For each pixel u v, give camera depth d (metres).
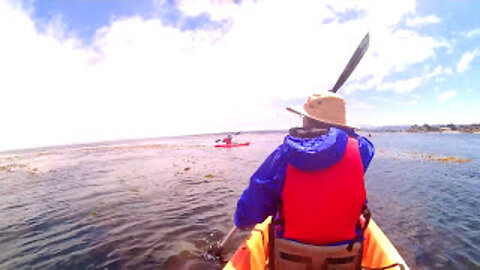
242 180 9.45
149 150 23.66
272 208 1.86
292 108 1.87
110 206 6.59
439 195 7.32
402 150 19.27
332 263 1.72
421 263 3.86
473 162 12.98
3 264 3.91
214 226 5.11
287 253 1.79
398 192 7.73
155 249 4.23
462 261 3.88
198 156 17.31
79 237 4.78
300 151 1.54
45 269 3.75
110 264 3.83
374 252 2.86
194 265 3.76
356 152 1.69
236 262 2.47
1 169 14.16
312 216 1.65
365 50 2.54
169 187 8.52
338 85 2.69
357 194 1.66
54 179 10.73
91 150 27.69
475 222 5.32
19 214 6.26
